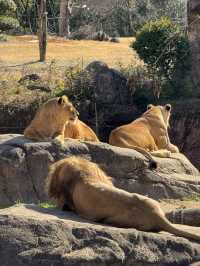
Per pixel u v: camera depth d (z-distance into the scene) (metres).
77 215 11.52
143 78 30.61
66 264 10.28
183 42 31.14
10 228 10.48
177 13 54.31
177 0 55.53
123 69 31.03
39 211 11.52
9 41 45.53
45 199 16.75
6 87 30.17
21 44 43.66
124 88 30.08
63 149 17.02
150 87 30.42
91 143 17.30
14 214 10.83
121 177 17.09
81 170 11.70
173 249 10.66
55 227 10.53
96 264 10.34
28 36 50.09
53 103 17.92
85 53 39.12
